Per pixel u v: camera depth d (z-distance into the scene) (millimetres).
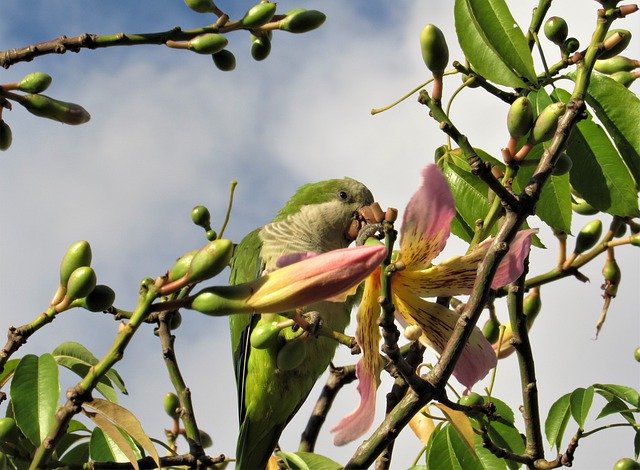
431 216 3348
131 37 3922
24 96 3811
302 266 2947
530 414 4836
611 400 4777
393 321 3139
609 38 3691
